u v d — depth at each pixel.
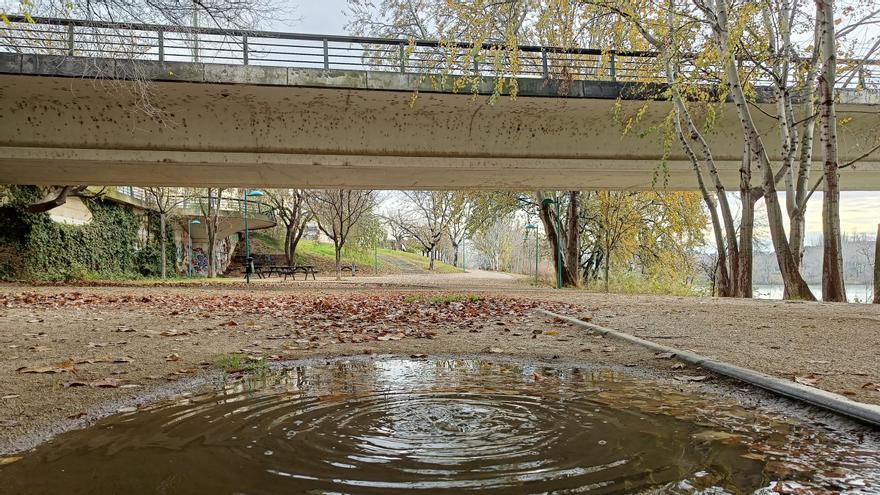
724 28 13.48
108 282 24.86
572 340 7.28
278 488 2.41
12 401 4.04
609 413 3.67
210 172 19.67
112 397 4.18
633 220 28.22
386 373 5.19
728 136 20.02
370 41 17.30
